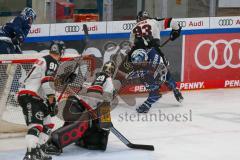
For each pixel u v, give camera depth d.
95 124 12.44
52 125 11.64
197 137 13.93
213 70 20.73
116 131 12.65
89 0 21.28
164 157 12.13
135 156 12.18
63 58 13.21
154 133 14.26
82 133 12.24
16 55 13.17
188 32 20.03
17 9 20.02
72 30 18.16
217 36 20.55
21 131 13.88
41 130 11.14
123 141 12.73
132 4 21.58
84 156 12.09
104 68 12.16
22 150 12.52
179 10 21.92
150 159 11.96
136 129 14.65
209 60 20.58
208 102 18.39
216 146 13.14
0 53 14.96
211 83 20.75
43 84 10.94
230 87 21.09
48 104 11.22
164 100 18.39
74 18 19.72
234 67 21.08
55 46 11.06
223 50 20.77
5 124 13.68
